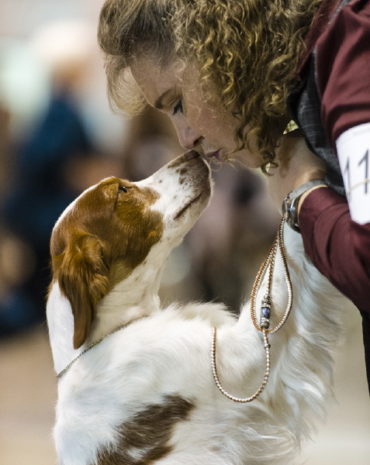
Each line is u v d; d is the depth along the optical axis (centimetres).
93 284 565
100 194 607
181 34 438
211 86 444
